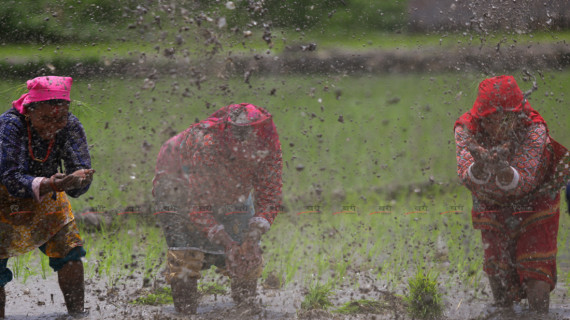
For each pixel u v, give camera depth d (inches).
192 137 491.5
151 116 904.9
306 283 626.8
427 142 1327.5
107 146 956.0
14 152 452.8
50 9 1285.7
